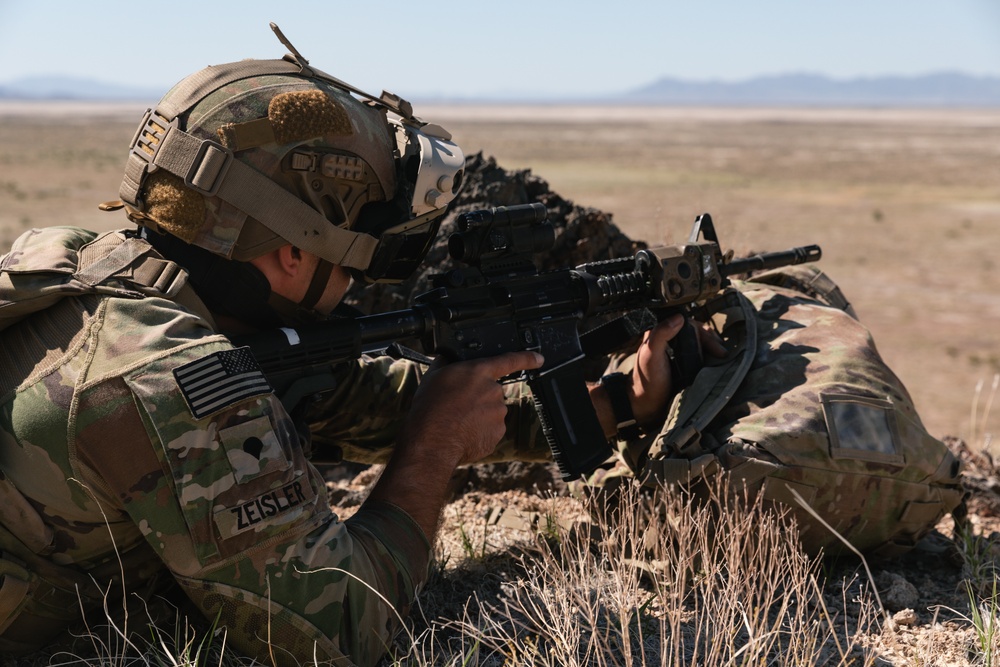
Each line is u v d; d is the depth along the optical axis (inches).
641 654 88.1
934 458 105.4
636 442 114.0
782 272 131.2
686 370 112.3
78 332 76.2
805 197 1882.4
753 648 80.8
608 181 2132.1
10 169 2146.9
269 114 81.0
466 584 105.4
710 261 112.3
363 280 93.4
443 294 95.9
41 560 78.7
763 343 113.9
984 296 893.8
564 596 89.9
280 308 87.5
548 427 104.1
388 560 83.2
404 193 89.2
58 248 81.5
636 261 110.6
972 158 3272.6
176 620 88.4
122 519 78.7
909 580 107.6
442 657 89.4
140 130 83.4
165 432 73.3
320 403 106.4
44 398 74.7
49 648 85.4
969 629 93.4
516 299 100.2
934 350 685.3
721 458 101.1
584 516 124.2
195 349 75.8
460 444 91.4
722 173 2479.1
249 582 75.5
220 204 80.6
